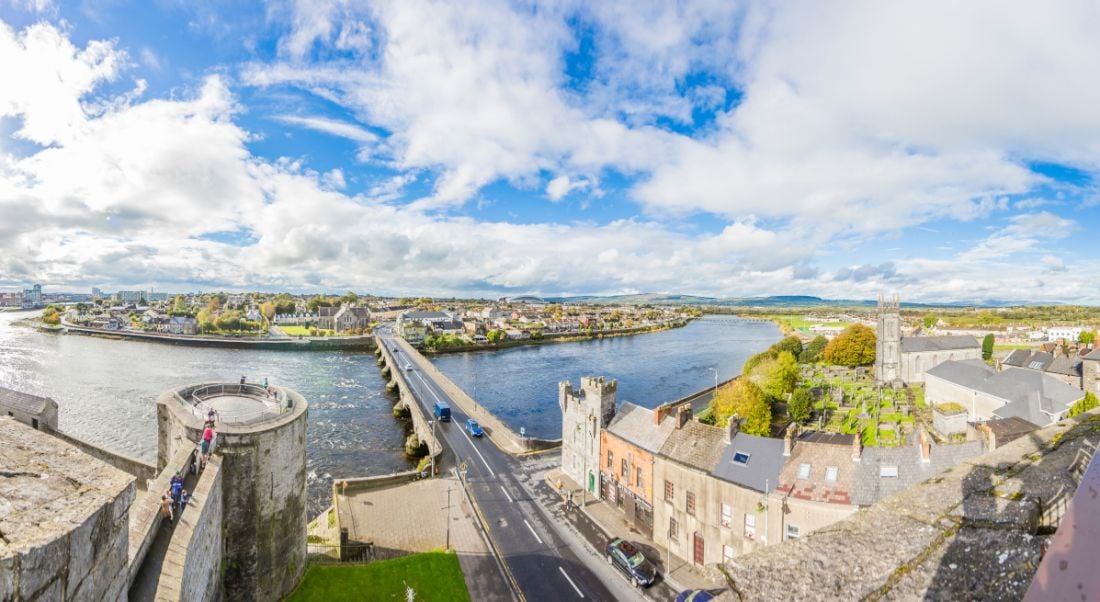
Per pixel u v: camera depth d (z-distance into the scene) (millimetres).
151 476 37406
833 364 149875
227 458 31438
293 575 36406
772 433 83750
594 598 41375
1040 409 71812
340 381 146500
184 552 21703
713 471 45250
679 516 47562
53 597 8633
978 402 89125
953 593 4852
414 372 142625
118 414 97000
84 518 9539
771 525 40656
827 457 41812
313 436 90625
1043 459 6875
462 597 40750
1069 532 3127
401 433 94625
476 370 176625
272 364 175750
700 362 194875
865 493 38719
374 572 41188
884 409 99250
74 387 119688
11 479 9383
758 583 5551
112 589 10977
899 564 5363
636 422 56781
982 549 5277
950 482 6883
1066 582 2955
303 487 37938
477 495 59844
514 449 76000
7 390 37969
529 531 51750
